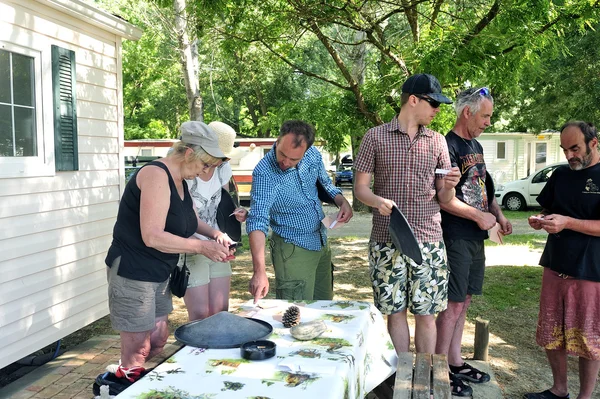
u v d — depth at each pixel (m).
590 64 12.68
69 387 3.67
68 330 4.48
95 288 4.85
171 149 2.54
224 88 23.69
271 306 2.89
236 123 27.48
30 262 4.03
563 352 3.30
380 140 3.11
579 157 3.06
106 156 5.02
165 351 2.32
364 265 7.98
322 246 3.41
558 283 3.20
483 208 3.41
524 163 21.55
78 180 4.60
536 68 7.30
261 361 2.08
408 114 3.08
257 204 3.04
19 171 3.87
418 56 6.12
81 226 4.64
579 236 3.08
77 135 4.54
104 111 5.01
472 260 3.42
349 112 7.98
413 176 3.07
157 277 2.51
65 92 4.37
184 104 25.98
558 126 16.31
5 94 3.82
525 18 5.85
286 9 6.84
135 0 12.99
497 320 5.34
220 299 3.34
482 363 3.88
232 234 3.46
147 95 26.70
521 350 4.52
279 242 3.27
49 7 4.20
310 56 20.36
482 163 3.42
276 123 8.50
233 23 7.23
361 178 3.17
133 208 2.45
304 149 2.97
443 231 3.35
